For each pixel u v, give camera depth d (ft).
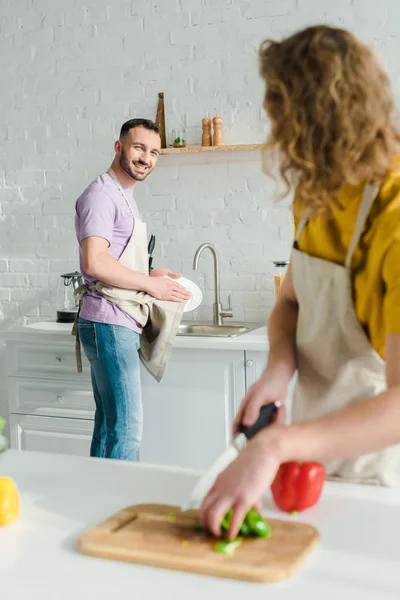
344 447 3.26
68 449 10.70
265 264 11.18
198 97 11.22
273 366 4.37
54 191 12.20
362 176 3.40
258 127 10.96
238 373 9.64
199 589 3.03
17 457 4.78
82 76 11.84
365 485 4.11
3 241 12.58
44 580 3.15
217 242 11.39
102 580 3.13
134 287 9.17
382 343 4.02
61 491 4.17
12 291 12.59
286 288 4.73
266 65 3.35
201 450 9.94
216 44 11.06
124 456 9.30
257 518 3.41
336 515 3.72
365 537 3.47
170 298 9.45
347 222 3.90
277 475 3.80
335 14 10.42
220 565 3.12
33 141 12.23
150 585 3.08
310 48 3.19
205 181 11.35
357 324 4.05
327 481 4.22
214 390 9.77
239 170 11.16
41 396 10.76
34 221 12.36
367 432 3.25
